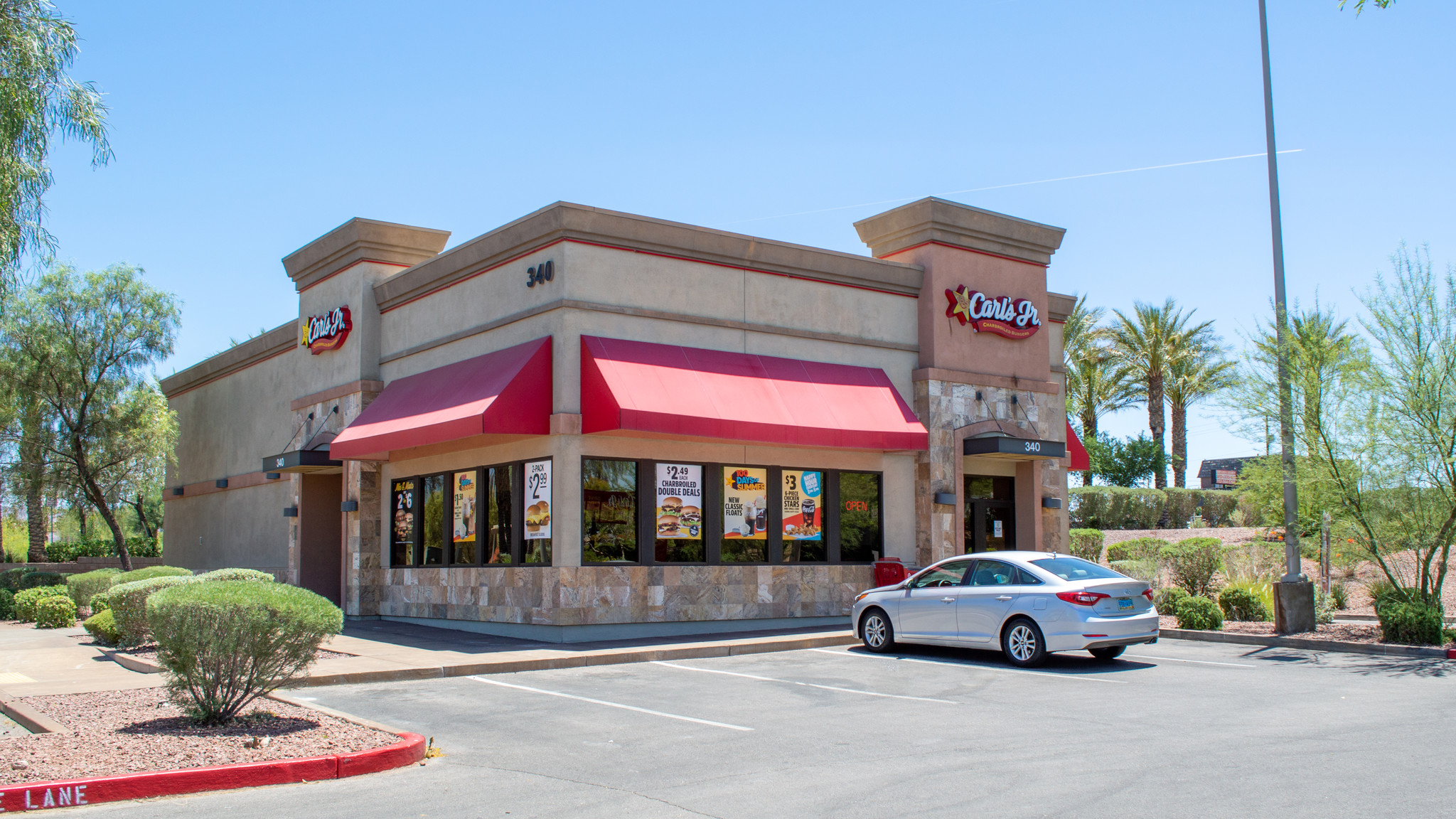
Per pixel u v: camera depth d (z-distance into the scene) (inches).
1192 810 288.8
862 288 876.6
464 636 751.7
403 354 889.5
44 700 474.3
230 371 1230.9
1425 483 681.0
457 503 823.1
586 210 736.3
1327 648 665.6
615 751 380.2
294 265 1023.0
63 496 1307.8
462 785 330.6
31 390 1250.0
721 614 768.9
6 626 904.3
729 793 316.5
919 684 538.6
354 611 892.0
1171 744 379.9
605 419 693.9
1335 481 701.3
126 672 586.2
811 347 840.9
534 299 755.4
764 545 801.6
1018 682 539.2
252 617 399.9
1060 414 998.4
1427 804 291.7
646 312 757.9
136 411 1291.8
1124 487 1849.2
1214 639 722.8
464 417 709.3
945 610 637.3
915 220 909.8
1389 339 685.3
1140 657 640.4
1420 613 650.8
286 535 1067.9
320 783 335.0
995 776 332.5
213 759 342.3
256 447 1147.9
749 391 768.9
